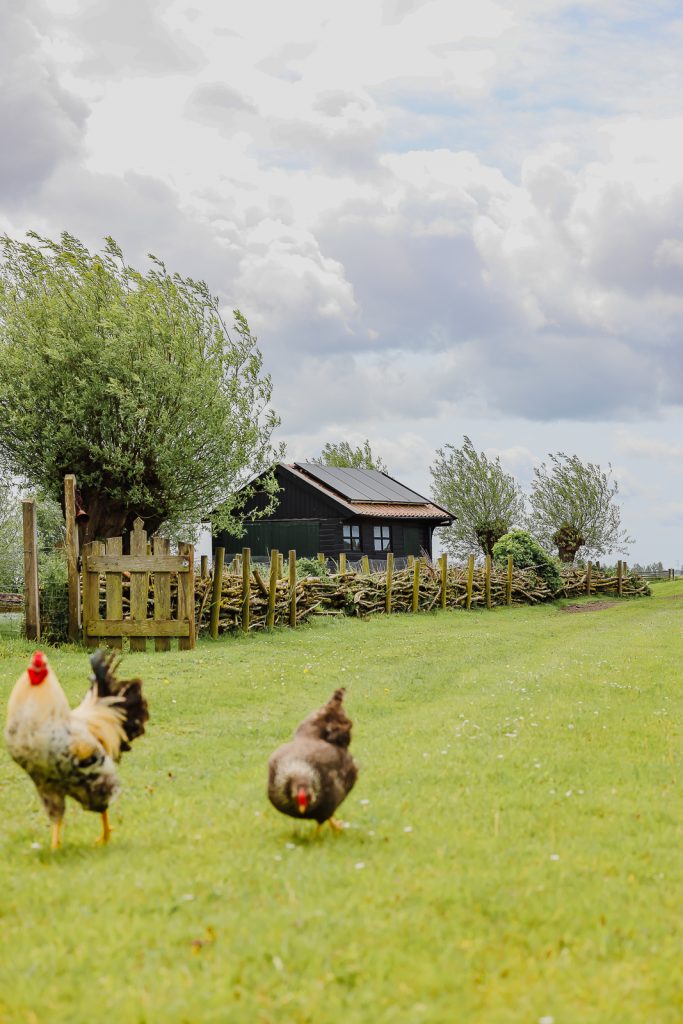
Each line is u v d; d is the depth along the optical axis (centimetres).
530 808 800
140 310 2822
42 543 2922
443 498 6412
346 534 4522
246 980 457
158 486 2839
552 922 537
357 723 1261
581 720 1209
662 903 584
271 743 1131
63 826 764
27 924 531
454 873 611
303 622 2586
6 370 2794
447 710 1304
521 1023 423
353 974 464
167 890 579
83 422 2762
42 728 644
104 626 1969
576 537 6269
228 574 2423
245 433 2922
